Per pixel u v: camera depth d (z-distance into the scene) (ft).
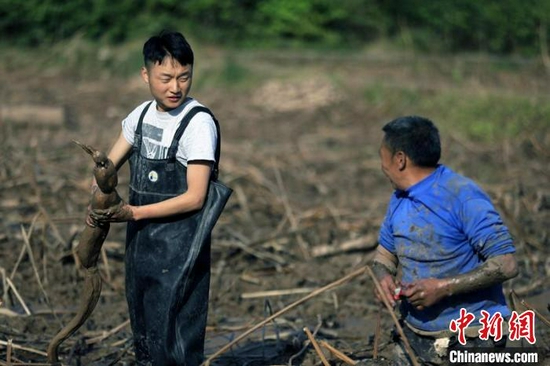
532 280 24.21
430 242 14.94
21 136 40.70
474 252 14.92
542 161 38.70
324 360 16.37
